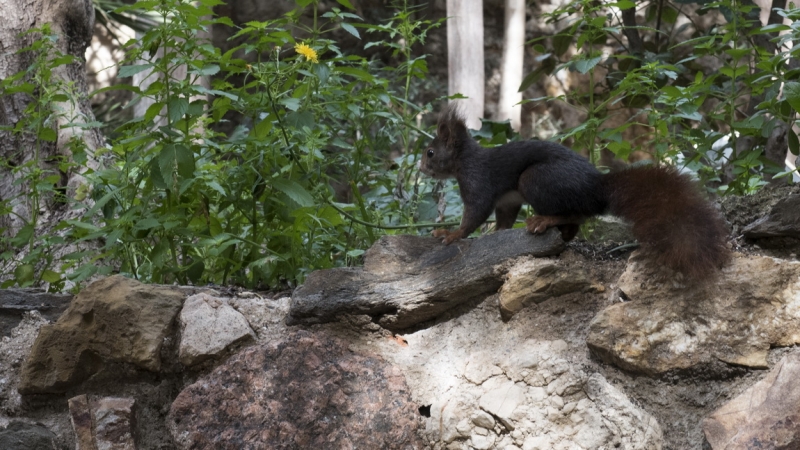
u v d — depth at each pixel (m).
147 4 4.18
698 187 3.65
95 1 11.34
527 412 3.38
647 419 3.31
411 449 3.46
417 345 3.81
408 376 3.65
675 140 4.98
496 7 12.14
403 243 4.11
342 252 4.94
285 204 4.50
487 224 5.39
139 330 3.88
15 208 5.75
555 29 11.71
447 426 3.46
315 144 4.58
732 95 4.86
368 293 3.87
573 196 3.77
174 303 3.98
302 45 4.46
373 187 5.61
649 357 3.41
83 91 6.30
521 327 3.68
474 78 9.17
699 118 4.68
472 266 3.81
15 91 4.96
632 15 7.11
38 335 3.96
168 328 3.93
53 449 3.85
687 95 4.78
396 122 5.40
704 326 3.40
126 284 3.99
